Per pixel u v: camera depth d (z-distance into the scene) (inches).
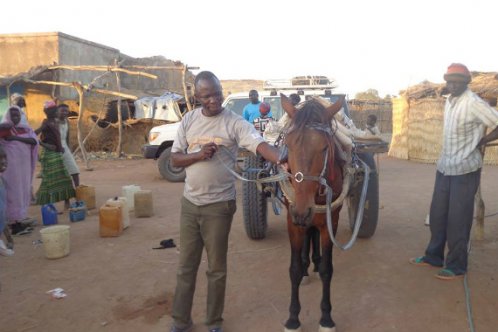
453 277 176.9
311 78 370.9
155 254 213.9
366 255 207.3
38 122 673.6
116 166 566.3
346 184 132.2
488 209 298.4
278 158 120.9
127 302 163.9
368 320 147.2
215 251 130.6
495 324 143.0
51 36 706.2
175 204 325.4
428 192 361.1
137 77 925.8
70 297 168.1
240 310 156.5
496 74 474.6
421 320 146.5
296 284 138.0
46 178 277.6
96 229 257.3
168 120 666.8
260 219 221.0
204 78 118.8
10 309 158.9
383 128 1066.1
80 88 553.6
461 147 168.6
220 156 125.6
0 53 721.0
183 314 138.3
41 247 226.2
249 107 310.5
